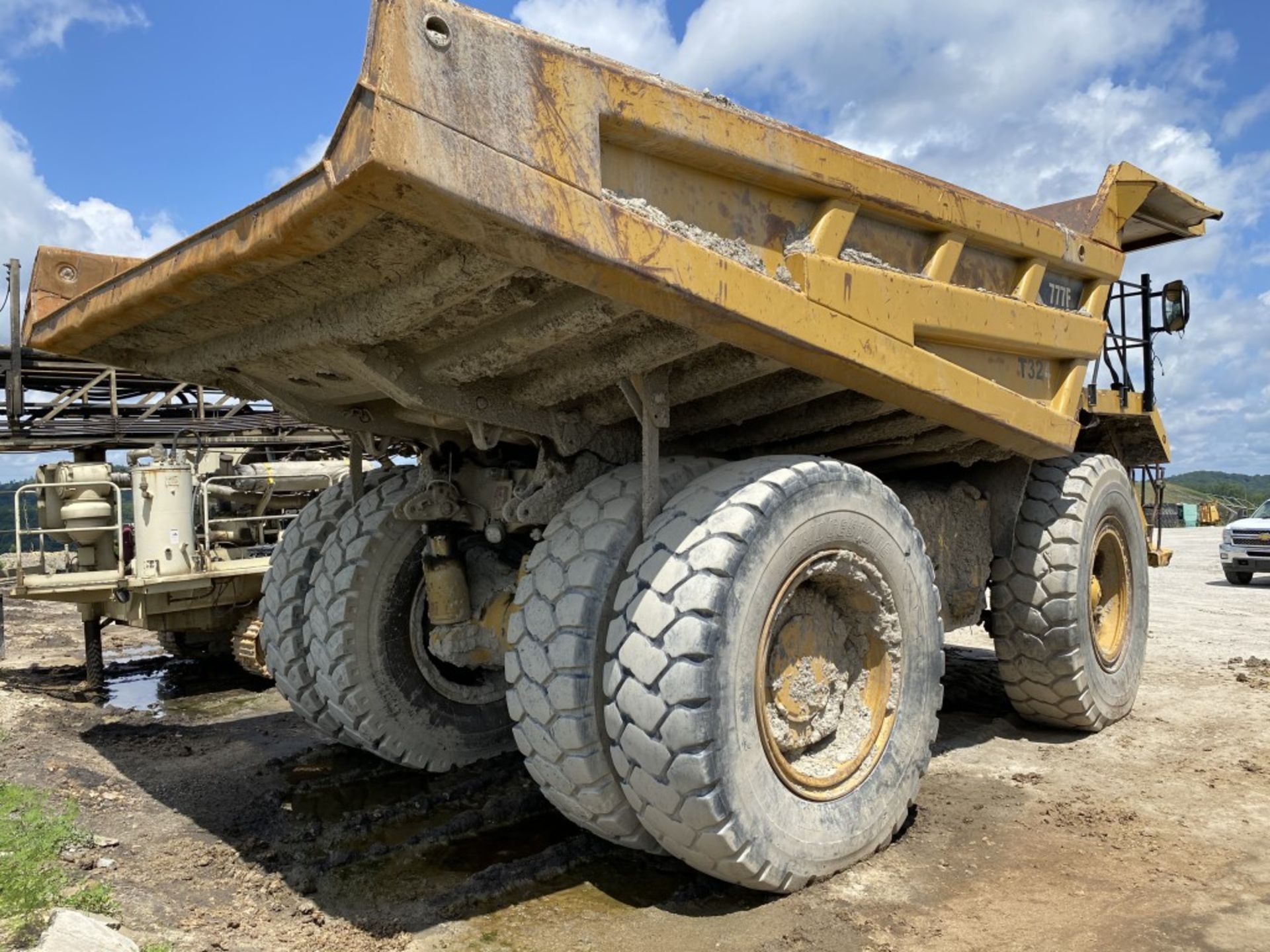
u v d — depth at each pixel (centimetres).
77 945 235
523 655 304
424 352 309
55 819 357
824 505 311
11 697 637
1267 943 268
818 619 329
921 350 345
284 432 973
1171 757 445
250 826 375
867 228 334
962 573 462
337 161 199
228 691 688
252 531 784
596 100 235
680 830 277
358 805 406
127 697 676
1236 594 1173
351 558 422
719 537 282
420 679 438
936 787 405
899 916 285
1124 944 267
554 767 301
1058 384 452
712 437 410
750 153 278
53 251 356
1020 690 484
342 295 270
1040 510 475
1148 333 589
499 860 339
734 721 277
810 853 300
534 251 222
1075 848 336
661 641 273
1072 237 442
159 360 361
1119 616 520
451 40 203
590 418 362
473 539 440
